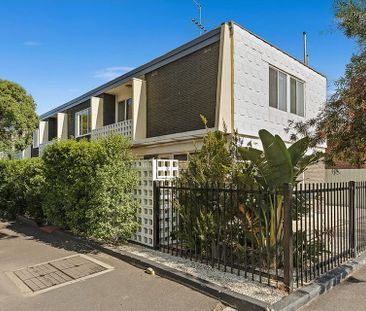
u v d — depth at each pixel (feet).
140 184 23.80
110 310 13.41
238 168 18.90
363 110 15.16
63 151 27.50
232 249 17.20
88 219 24.66
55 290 15.69
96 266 19.25
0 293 15.48
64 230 29.99
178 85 37.50
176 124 37.60
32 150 83.35
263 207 16.33
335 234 18.37
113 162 23.56
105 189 22.75
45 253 22.53
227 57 31.58
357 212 20.53
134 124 42.16
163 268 17.53
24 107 54.90
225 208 17.83
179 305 13.82
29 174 36.91
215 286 14.87
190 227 19.48
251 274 16.57
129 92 51.31
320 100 47.01
